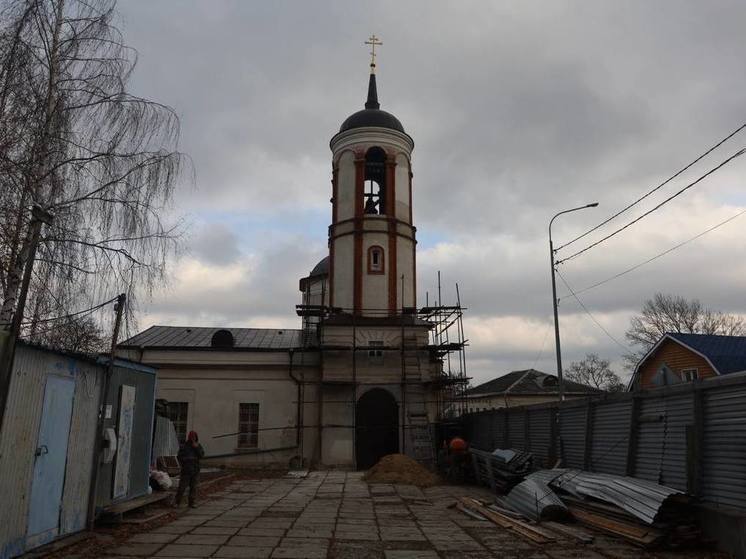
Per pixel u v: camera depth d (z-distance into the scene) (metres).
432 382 26.36
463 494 18.03
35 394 8.62
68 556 8.80
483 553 9.66
